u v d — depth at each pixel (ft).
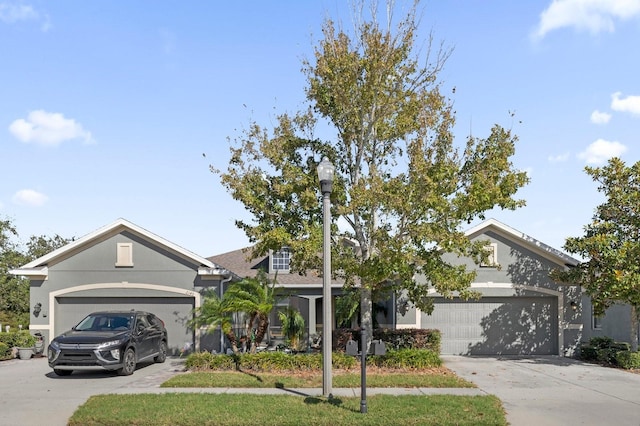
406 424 34.55
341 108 58.34
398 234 56.54
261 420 35.06
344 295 79.25
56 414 38.32
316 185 57.21
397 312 71.26
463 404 39.17
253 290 62.75
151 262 72.28
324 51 57.21
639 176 60.08
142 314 61.98
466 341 71.10
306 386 46.62
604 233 60.75
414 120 56.90
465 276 56.49
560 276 64.23
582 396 43.68
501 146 55.26
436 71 57.41
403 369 55.31
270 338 83.56
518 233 70.64
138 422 35.12
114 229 72.43
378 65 54.13
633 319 62.54
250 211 59.72
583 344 70.03
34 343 70.64
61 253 72.02
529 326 71.26
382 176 59.31
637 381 50.96
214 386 47.09
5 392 45.98
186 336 71.41
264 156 58.44
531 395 43.96
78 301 72.59
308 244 54.13
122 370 54.54
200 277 71.67
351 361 56.03
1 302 111.14
